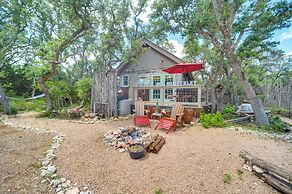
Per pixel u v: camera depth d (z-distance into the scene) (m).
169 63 11.86
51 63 9.48
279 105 12.16
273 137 5.22
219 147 4.04
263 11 7.16
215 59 11.22
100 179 2.91
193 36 9.14
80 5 9.09
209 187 2.61
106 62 14.52
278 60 17.03
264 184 2.65
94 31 12.97
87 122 7.22
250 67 13.73
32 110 12.21
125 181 2.85
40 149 4.06
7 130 5.80
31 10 10.55
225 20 7.64
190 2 8.87
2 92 10.35
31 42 12.25
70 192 2.55
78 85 12.27
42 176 2.95
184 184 2.71
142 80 13.23
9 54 11.84
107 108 8.37
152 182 2.79
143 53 13.12
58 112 10.03
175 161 3.43
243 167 3.09
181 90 8.92
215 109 11.02
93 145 4.29
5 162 3.39
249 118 7.89
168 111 7.55
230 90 16.55
